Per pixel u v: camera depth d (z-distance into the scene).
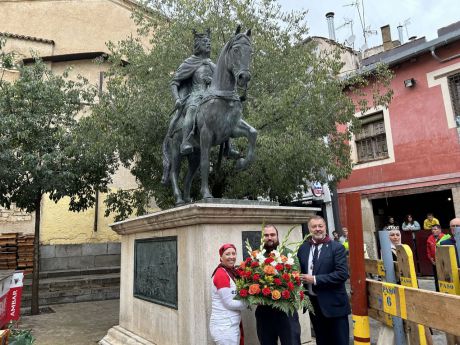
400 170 11.92
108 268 11.95
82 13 15.23
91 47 15.03
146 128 7.15
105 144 7.11
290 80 8.15
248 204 4.06
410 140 11.77
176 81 4.84
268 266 2.93
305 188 8.59
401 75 12.12
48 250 11.83
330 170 7.63
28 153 7.75
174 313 3.91
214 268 3.57
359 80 9.08
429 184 11.23
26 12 14.70
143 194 8.61
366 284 2.23
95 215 12.64
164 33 8.54
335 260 3.28
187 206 3.57
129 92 7.69
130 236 5.23
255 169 7.23
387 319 2.23
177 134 4.68
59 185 8.13
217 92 4.14
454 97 10.99
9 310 5.72
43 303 9.17
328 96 7.61
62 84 9.02
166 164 4.88
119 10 15.76
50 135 8.40
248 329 3.67
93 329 6.61
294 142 6.68
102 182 9.27
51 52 14.06
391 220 11.72
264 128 7.47
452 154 10.84
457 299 1.53
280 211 4.02
